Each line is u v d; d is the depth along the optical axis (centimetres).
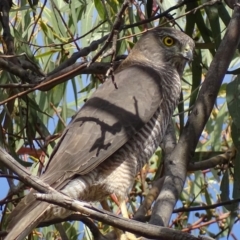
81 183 951
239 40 1030
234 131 1047
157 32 1164
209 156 1158
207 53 1295
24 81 1064
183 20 1275
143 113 1029
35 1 1169
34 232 1230
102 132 988
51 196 677
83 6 1244
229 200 1039
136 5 1088
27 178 682
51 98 1246
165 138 1087
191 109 1079
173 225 1241
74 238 1241
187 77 1357
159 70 1127
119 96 1048
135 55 1169
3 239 839
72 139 979
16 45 1203
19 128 1232
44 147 1153
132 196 1187
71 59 1077
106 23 1243
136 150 1019
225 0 1031
